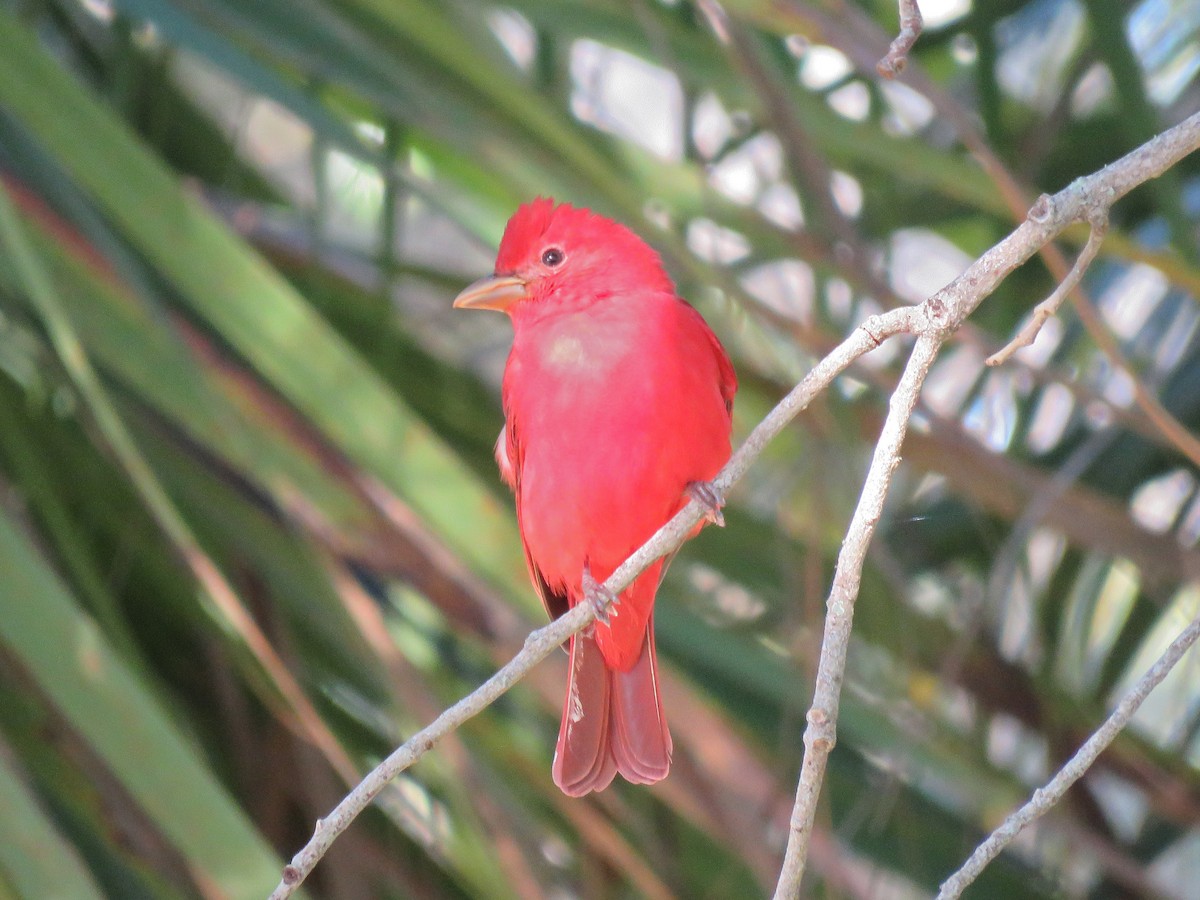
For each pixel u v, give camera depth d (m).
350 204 11.09
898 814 9.90
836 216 8.46
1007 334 10.96
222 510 8.92
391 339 10.07
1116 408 8.62
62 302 7.77
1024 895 10.04
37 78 7.51
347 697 9.60
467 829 8.58
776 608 9.96
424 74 8.23
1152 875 10.77
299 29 8.24
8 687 8.38
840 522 9.21
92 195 7.54
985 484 9.16
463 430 10.35
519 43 11.09
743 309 8.66
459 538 7.54
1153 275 11.44
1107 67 9.10
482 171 8.95
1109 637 11.73
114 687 6.64
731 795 8.07
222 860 6.52
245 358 8.01
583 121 8.98
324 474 7.75
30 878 6.39
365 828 9.61
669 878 9.10
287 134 12.99
